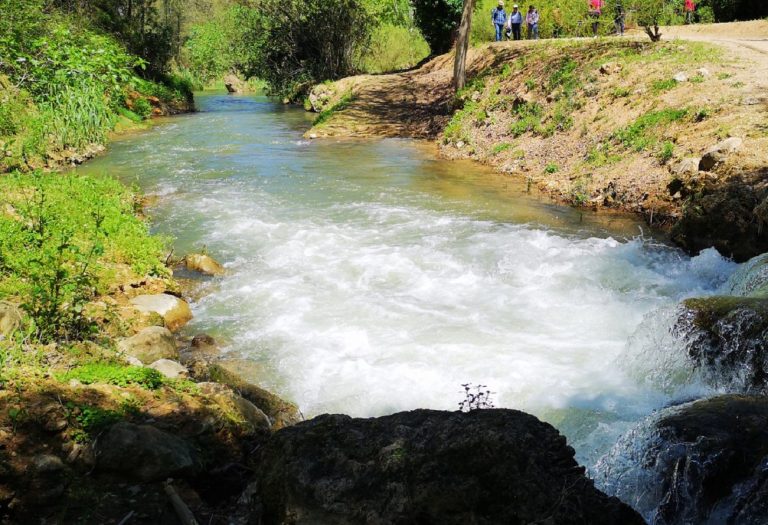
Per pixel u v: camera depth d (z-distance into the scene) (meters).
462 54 23.31
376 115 25.02
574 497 3.87
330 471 4.06
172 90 35.16
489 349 7.44
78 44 22.95
